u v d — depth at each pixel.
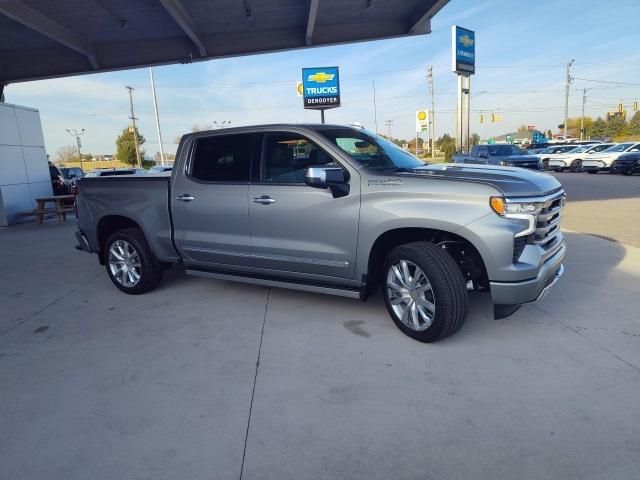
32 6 9.90
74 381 3.41
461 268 3.90
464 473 2.33
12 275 6.82
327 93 26.59
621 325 4.02
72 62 13.54
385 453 2.50
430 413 2.84
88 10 10.31
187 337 4.13
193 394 3.16
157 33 12.48
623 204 11.72
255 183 4.47
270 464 2.45
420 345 3.77
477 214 3.42
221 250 4.78
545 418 2.74
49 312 5.00
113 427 2.82
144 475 2.40
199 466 2.45
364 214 3.86
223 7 10.76
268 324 4.35
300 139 4.29
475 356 3.54
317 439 2.64
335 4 11.11
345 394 3.09
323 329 4.17
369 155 4.27
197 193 4.82
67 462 2.52
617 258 6.24
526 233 3.43
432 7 10.61
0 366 3.71
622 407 2.81
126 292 5.52
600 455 2.41
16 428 2.85
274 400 3.05
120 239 5.43
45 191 14.73
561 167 27.22
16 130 13.35
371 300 4.88
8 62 13.68
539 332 3.93
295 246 4.28
